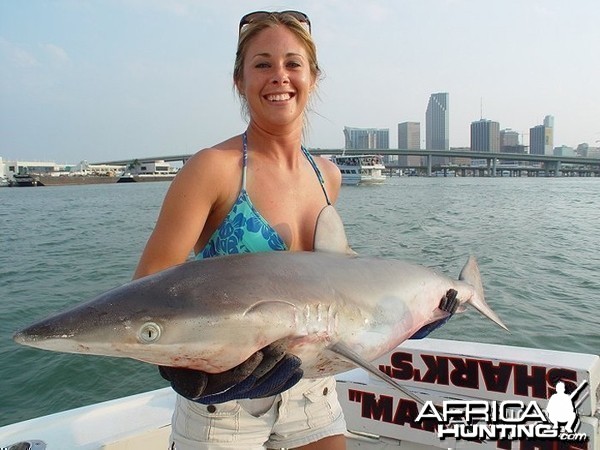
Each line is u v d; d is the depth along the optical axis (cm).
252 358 168
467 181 11312
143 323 155
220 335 162
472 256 347
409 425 322
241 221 220
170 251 205
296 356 186
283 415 227
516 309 855
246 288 174
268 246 224
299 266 202
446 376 312
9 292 1124
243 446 217
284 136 234
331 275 209
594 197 4928
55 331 150
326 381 240
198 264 183
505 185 8600
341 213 3095
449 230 2170
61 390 609
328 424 237
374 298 221
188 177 210
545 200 4488
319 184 254
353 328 206
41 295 1090
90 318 154
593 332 738
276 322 174
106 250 1756
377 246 1686
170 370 168
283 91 228
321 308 191
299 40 235
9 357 695
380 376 183
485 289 1007
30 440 288
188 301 162
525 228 2238
